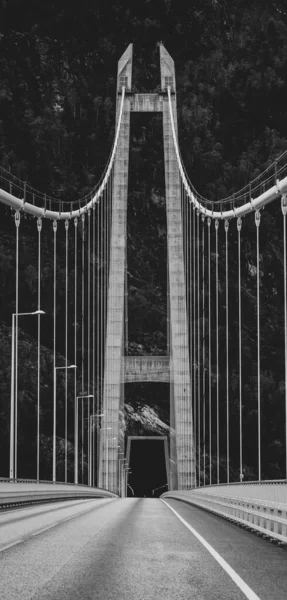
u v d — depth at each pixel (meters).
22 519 26.45
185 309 103.62
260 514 21.81
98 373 117.06
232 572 13.11
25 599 10.41
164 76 115.38
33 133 192.12
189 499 56.75
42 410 137.12
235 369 172.62
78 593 10.90
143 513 33.69
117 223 106.81
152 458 149.12
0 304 158.38
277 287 187.00
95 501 54.97
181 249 106.00
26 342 146.62
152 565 13.81
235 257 184.75
